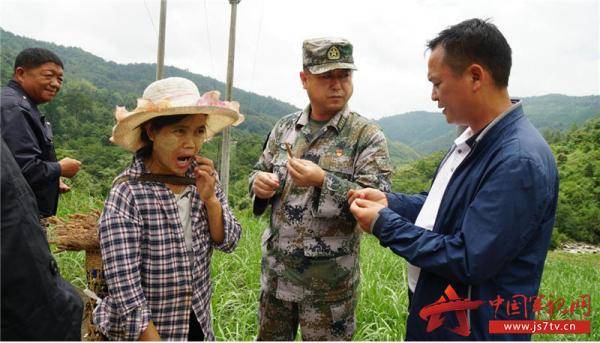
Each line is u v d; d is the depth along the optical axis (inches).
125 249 61.6
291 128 100.9
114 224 61.9
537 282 60.0
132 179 65.9
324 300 90.4
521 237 54.7
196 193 70.8
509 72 60.9
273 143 103.3
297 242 91.2
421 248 59.5
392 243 62.8
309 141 94.9
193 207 69.9
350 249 91.4
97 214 112.5
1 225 41.7
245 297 149.6
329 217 86.4
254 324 131.9
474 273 54.9
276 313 97.1
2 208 41.9
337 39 90.0
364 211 65.9
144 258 64.2
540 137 58.8
